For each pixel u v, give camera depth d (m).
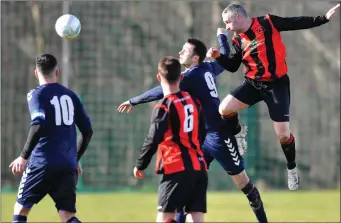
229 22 27.19
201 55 29.23
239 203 52.53
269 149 70.81
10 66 68.88
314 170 73.31
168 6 75.12
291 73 75.00
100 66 68.88
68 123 25.05
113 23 70.81
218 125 29.05
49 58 25.38
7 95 68.19
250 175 65.62
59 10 70.19
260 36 27.02
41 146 24.75
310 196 60.34
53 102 24.86
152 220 41.62
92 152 65.94
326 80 74.81
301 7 73.75
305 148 73.62
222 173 65.75
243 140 29.89
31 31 71.12
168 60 23.12
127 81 71.06
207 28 71.81
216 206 50.38
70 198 24.92
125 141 66.81
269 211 47.88
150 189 66.25
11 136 67.50
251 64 27.41
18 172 24.55
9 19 70.19
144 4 74.12
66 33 28.11
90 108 67.00
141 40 72.50
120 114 67.06
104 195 59.09
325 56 75.31
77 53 67.62
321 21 26.70
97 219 42.06
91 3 68.25
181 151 22.83
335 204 53.06
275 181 70.50
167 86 23.17
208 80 29.12
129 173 66.50
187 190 22.81
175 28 75.00
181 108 22.83
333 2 74.12
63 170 24.81
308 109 74.25
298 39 75.50
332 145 73.38
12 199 54.19
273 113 27.42
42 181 24.78
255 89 27.83
